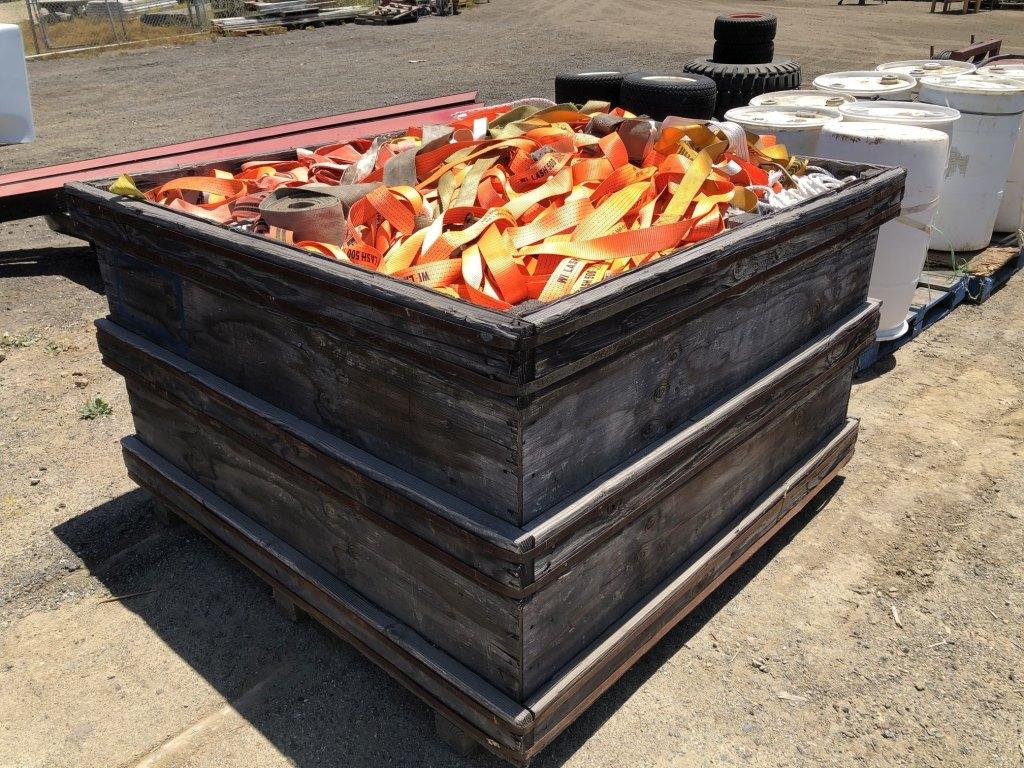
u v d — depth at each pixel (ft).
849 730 7.01
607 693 7.37
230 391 7.54
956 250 15.78
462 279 6.45
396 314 5.52
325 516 7.11
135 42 54.44
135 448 9.34
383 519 6.40
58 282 16.70
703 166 7.87
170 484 8.91
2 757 6.80
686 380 6.81
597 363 5.68
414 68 41.78
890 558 9.08
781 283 7.61
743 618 8.24
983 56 21.97
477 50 47.03
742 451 7.88
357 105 32.99
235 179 9.19
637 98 15.19
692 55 42.86
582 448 5.92
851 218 8.21
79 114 33.50
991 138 14.65
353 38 53.98
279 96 35.86
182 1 65.05
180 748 6.86
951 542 9.32
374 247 7.60
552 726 6.31
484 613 6.00
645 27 55.36
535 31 54.54
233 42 54.19
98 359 13.58
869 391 12.62
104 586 8.73
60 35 57.26
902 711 7.20
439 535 5.97
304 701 7.31
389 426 6.21
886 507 9.94
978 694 7.38
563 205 7.47
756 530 8.41
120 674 7.63
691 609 7.71
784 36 49.08
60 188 15.56
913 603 8.43
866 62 39.47
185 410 8.20
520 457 5.37
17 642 8.00
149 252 7.75
